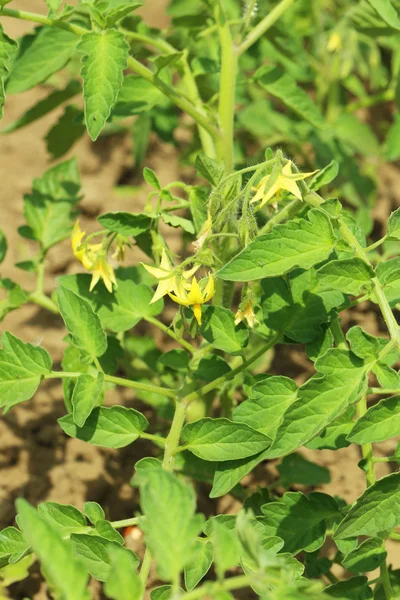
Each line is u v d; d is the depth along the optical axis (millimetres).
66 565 1816
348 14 4418
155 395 3947
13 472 4355
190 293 2727
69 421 2896
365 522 2506
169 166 6164
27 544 2777
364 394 2463
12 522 4121
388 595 2777
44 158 6086
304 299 2947
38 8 6898
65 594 1807
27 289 5285
